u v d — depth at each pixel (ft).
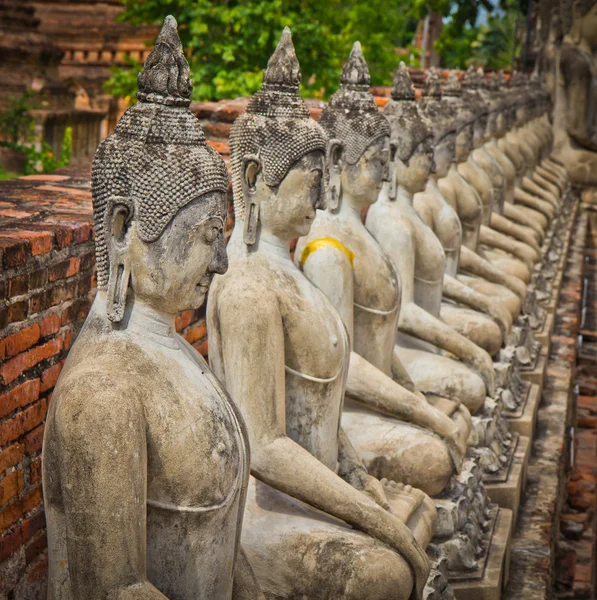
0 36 63.16
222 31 46.06
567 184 62.28
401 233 21.34
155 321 10.34
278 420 13.19
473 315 26.07
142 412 9.73
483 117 34.91
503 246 34.81
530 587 19.33
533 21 80.94
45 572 13.74
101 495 9.35
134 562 9.52
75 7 77.71
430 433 18.10
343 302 16.94
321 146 13.78
